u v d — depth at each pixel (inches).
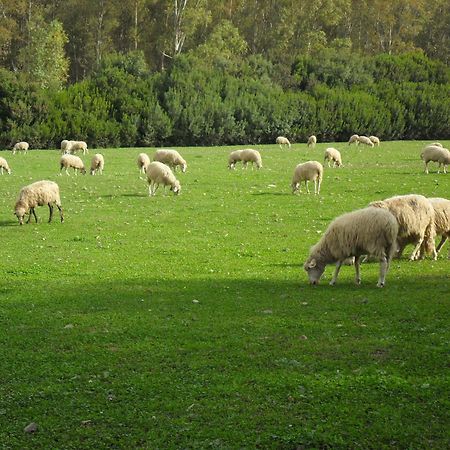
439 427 325.4
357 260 628.7
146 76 3243.1
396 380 379.2
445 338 453.7
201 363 420.5
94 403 367.2
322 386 376.5
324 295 590.2
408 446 311.1
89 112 2928.2
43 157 2119.8
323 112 3302.2
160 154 1648.6
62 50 3688.5
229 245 882.1
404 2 4468.5
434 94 3555.6
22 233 978.1
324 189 1387.8
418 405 349.4
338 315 520.4
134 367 419.5
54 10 4185.5
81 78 4315.9
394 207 704.4
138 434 331.6
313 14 4173.2
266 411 349.4
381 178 1530.5
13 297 612.1
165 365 421.1
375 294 585.6
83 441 327.9
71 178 1605.6
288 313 530.6
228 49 3863.2
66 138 2832.2
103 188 1437.0
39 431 338.0
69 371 415.8
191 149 2618.1
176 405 360.2
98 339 478.0
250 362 420.8
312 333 477.1
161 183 1339.8
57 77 3486.7
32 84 2839.6
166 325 505.7
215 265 758.5
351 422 333.1
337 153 1818.4
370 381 379.6
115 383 392.8
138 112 2994.6
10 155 2202.3
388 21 4493.1
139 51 3341.5
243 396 368.2
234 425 335.6
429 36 4675.2
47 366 425.7
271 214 1119.0
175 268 743.7
